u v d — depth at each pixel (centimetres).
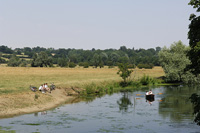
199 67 1980
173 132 2222
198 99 1845
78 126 2420
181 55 7400
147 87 6531
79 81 5828
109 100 4262
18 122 2520
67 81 6191
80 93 5016
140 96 4794
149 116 2922
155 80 7606
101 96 4800
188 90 5672
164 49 7856
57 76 8150
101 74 9369
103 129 2322
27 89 4175
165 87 6481
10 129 2239
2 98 3238
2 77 7044
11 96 3400
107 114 3039
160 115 2977
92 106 3634
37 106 3350
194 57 1964
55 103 3791
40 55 15412
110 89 5747
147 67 15062
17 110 3023
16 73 8750
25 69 10706
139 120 2711
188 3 1989
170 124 2528
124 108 3466
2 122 2497
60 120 2670
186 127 2408
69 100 4228
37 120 2634
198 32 1955
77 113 3080
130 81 6706
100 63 16450
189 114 3027
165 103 3884
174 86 6762
